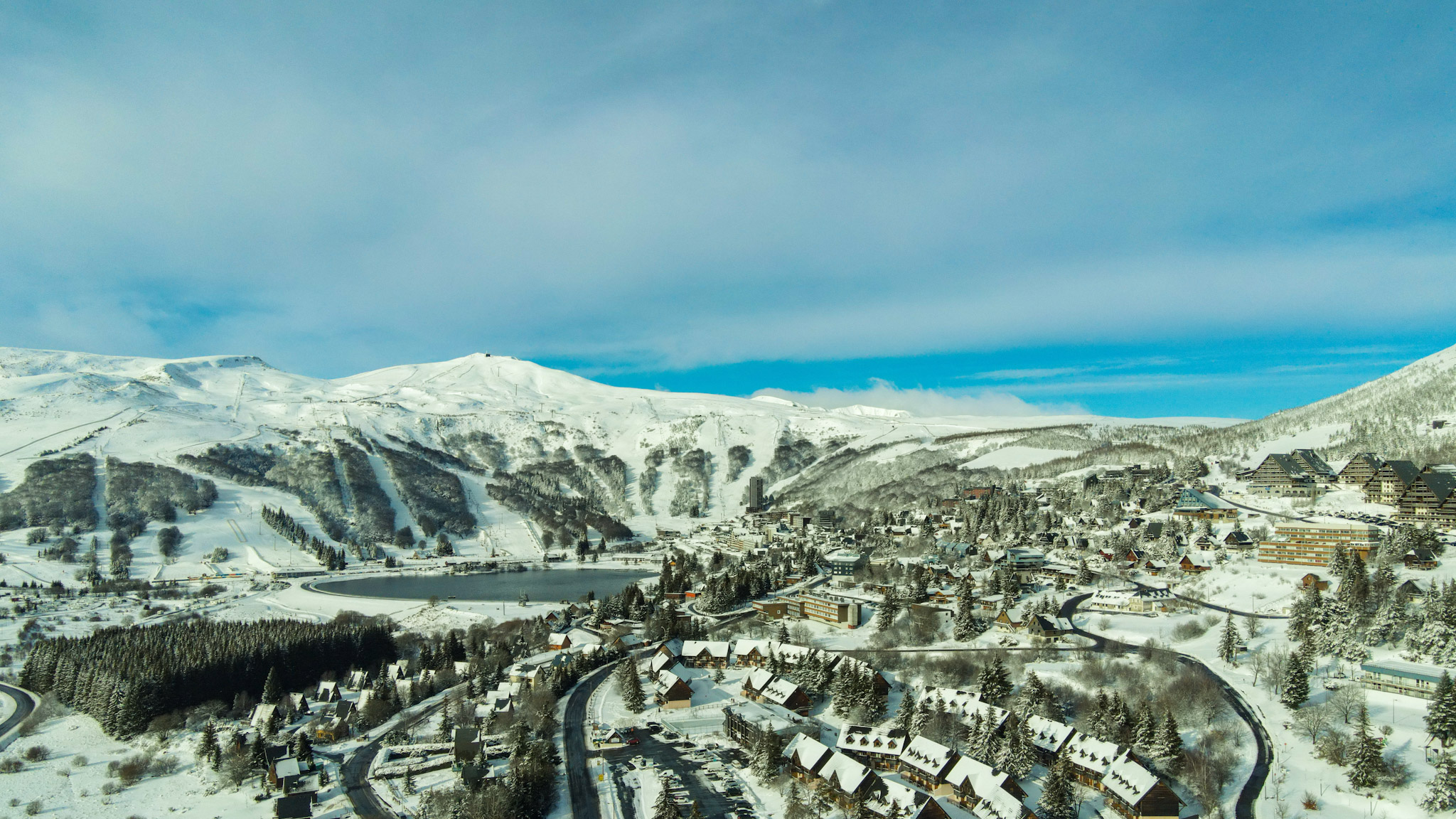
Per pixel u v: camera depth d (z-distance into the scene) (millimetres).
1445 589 185000
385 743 186625
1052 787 132375
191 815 156000
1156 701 168250
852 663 194125
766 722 176750
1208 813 130250
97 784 172625
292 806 149625
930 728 161625
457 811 139375
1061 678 187750
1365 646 177250
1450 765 123062
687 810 141125
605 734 174875
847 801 141125
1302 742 147750
